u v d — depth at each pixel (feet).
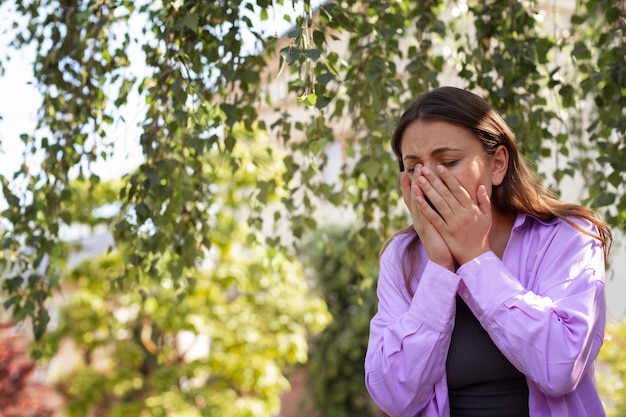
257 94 8.54
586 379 4.53
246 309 18.65
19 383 20.27
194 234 8.54
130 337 20.97
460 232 4.46
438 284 4.43
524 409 4.47
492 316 4.28
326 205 10.20
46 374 26.03
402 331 4.48
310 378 26.08
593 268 4.44
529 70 8.48
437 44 11.14
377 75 8.10
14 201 8.57
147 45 8.34
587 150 10.62
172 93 7.59
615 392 13.57
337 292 25.09
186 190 8.11
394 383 4.46
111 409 19.80
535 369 4.16
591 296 4.33
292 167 8.84
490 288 4.33
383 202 9.59
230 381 19.24
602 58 7.89
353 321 24.47
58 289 8.78
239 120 8.07
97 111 8.84
